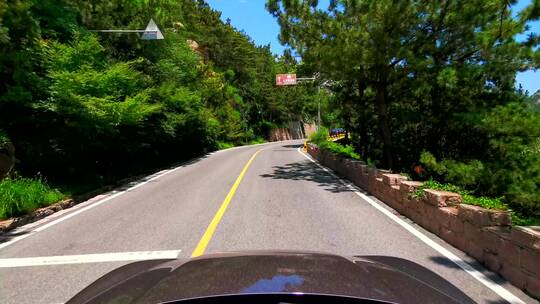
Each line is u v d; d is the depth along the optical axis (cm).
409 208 919
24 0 1177
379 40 1527
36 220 1008
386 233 784
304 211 1009
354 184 1530
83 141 1580
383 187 1147
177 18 3462
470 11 1479
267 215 962
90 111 1388
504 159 1528
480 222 604
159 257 654
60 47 1435
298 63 2048
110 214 1040
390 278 252
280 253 303
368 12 1531
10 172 1282
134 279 262
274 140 8644
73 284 546
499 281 523
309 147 3500
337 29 1627
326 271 242
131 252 686
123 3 2097
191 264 278
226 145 5744
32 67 1393
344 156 1975
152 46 2303
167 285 225
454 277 538
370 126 2356
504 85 1697
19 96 1291
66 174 1697
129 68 1811
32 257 676
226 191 1370
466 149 1762
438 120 1673
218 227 848
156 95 2316
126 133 2005
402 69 1659
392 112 1925
